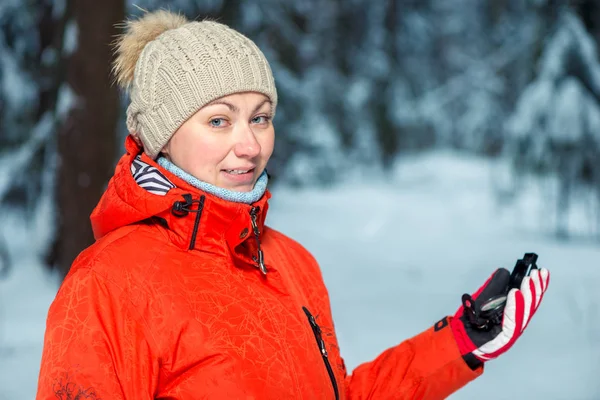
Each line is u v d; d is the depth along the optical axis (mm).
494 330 1631
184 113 1422
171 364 1340
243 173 1463
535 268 1633
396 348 1725
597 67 9516
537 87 9711
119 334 1313
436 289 6895
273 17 13109
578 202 9758
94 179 5820
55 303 1337
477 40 26688
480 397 3820
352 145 18719
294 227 11562
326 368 1514
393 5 19516
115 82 1635
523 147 9758
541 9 9953
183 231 1414
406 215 12836
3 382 3881
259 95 1473
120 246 1395
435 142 24781
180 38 1462
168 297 1354
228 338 1356
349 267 8188
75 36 5750
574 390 3883
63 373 1271
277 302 1464
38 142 7320
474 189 16844
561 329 5160
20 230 8273
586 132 9344
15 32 8422
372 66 19109
